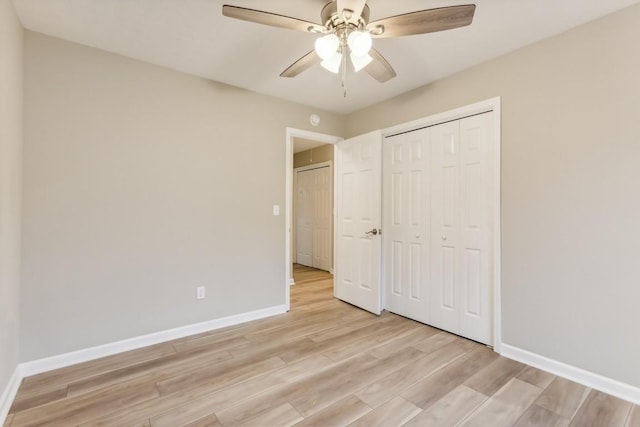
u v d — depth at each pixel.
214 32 2.16
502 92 2.43
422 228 3.07
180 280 2.74
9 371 1.83
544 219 2.20
